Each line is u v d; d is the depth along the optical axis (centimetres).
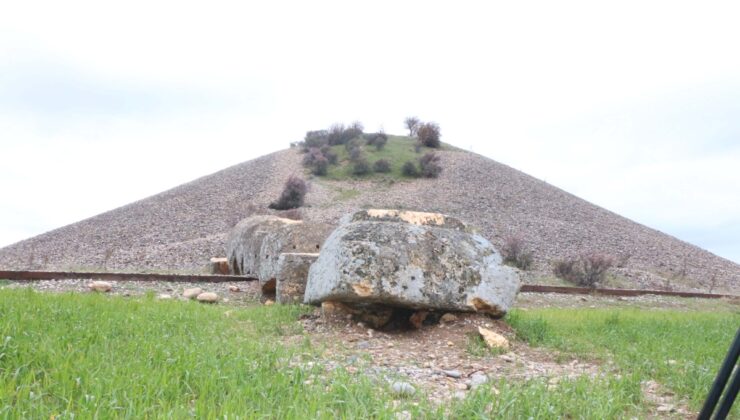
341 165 5362
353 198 4372
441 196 4441
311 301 925
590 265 2673
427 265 852
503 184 4928
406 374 596
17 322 607
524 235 3584
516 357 718
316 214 3841
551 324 958
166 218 4034
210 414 377
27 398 398
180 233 3644
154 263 2736
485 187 4775
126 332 665
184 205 4384
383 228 866
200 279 1425
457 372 607
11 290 951
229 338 692
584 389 504
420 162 5209
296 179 4250
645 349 761
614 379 547
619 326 999
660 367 641
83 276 1298
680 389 558
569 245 3531
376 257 830
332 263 859
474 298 865
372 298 825
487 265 904
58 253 3219
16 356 486
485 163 5566
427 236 880
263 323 854
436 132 6138
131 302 920
